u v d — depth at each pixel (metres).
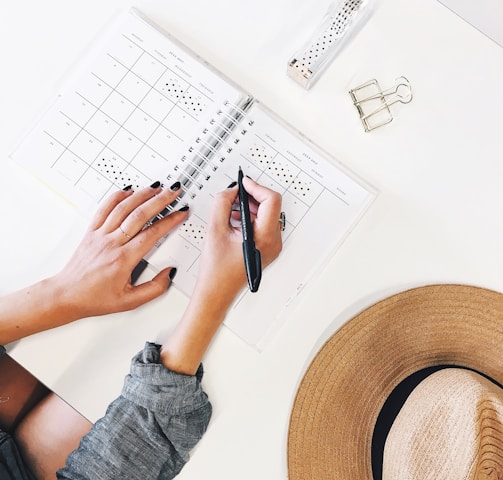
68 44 0.59
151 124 0.58
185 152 0.58
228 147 0.58
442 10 0.57
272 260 0.57
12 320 0.55
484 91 0.58
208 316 0.55
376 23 0.57
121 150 0.58
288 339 0.58
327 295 0.58
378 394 0.57
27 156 0.58
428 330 0.57
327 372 0.57
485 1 0.53
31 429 0.58
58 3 0.59
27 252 0.59
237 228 0.57
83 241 0.57
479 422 0.48
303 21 0.58
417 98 0.58
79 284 0.55
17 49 0.59
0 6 0.59
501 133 0.58
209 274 0.55
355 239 0.58
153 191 0.57
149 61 0.58
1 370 0.58
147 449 0.53
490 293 0.57
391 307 0.57
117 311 0.56
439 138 0.58
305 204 0.58
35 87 0.59
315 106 0.58
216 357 0.58
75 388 0.58
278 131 0.58
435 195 0.58
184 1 0.59
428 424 0.51
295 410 0.57
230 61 0.59
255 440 0.58
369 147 0.58
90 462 0.52
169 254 0.58
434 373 0.55
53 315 0.56
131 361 0.56
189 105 0.58
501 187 0.58
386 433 0.57
